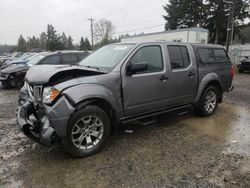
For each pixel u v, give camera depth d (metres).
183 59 4.71
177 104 4.71
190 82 4.79
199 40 22.58
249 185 2.76
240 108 6.34
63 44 57.41
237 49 22.67
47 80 3.20
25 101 3.89
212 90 5.43
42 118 3.26
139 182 2.83
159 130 4.57
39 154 3.54
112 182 2.83
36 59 9.89
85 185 2.77
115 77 3.61
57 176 2.95
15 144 3.91
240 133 4.44
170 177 2.93
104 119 3.54
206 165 3.21
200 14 37.69
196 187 2.73
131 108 3.88
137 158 3.41
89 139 3.46
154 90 4.13
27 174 2.99
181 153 3.58
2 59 23.70
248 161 3.33
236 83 11.45
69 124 3.18
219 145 3.88
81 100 3.19
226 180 2.86
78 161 3.33
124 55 3.85
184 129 4.63
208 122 5.09
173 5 41.88
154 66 4.18
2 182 2.82
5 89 9.59
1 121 5.15
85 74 3.52
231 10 29.92
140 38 27.89
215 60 5.46
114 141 4.02
